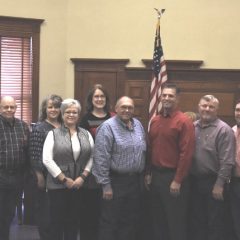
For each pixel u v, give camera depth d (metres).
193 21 6.02
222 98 6.02
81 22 6.06
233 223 3.32
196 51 6.04
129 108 3.20
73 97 6.10
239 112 3.30
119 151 3.18
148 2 6.02
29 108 5.93
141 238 3.46
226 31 6.02
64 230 3.36
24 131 3.63
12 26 5.69
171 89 3.23
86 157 3.28
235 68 6.04
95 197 3.43
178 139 3.19
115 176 3.22
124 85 6.10
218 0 5.99
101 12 6.06
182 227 3.25
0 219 3.62
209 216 3.24
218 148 3.17
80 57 6.09
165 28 6.01
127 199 3.24
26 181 4.12
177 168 3.17
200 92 6.02
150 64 6.04
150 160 3.32
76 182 3.20
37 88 5.89
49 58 5.95
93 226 3.46
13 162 3.53
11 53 5.77
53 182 3.24
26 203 4.48
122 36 6.07
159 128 3.24
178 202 3.23
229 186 3.33
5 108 3.51
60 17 5.98
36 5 5.81
